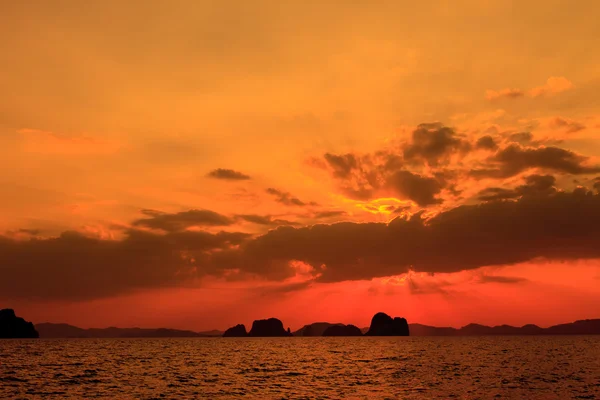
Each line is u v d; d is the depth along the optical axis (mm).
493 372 79750
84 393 56344
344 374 77688
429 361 107688
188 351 169750
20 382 66688
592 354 134500
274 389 59281
